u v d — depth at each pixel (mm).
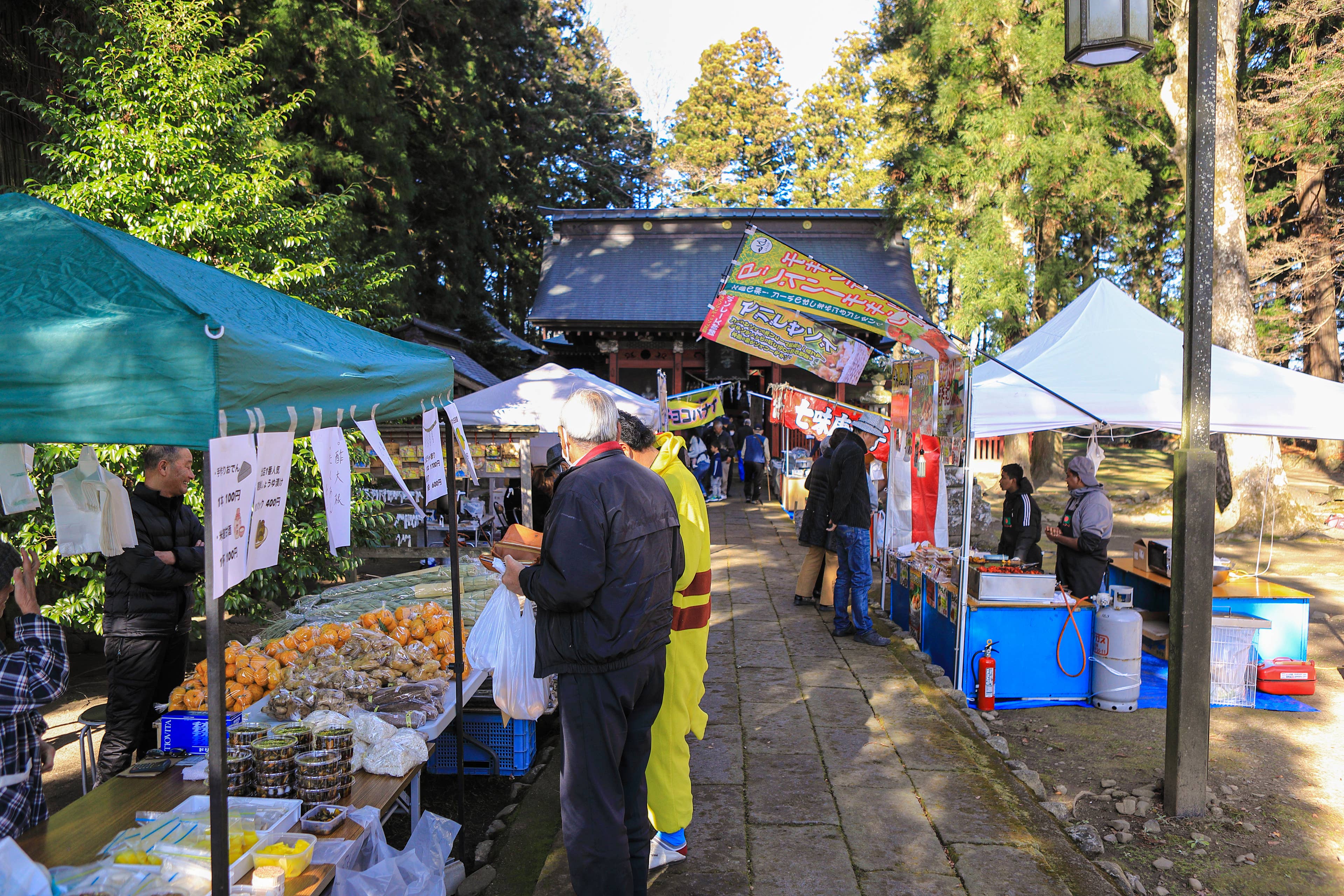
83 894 2021
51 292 1976
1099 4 4348
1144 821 4332
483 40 23828
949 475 6445
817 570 8117
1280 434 6461
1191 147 4336
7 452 2732
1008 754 4859
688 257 25438
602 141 37750
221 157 6824
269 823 2504
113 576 3938
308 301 7023
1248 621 6133
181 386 1824
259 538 2076
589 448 2846
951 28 19438
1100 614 6000
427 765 4570
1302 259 21234
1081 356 7105
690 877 3377
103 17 6684
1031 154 18344
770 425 21484
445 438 3689
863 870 3443
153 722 4000
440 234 22219
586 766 2711
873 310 6094
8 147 8281
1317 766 5047
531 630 3713
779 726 5070
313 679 3619
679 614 3385
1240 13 14328
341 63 14195
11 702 2324
